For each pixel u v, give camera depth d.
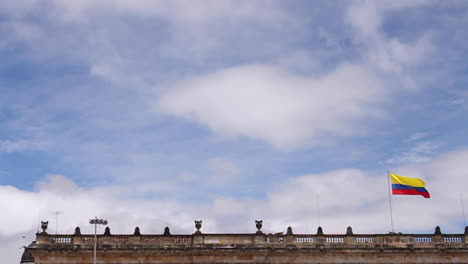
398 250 101.88
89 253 99.62
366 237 102.88
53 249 99.19
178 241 101.50
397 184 110.31
